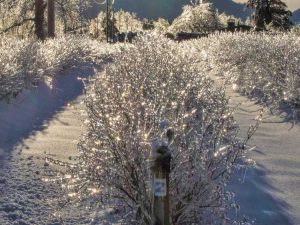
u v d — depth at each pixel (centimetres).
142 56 1063
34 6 2855
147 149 466
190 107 687
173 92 663
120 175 472
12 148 819
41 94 1302
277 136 920
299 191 640
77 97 1414
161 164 378
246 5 4447
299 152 817
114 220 519
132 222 479
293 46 1403
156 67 930
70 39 2323
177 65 982
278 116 1066
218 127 506
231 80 1446
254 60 1473
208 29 4659
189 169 457
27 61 1393
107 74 745
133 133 478
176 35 3825
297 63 1195
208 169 460
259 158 771
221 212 475
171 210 454
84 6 3347
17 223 525
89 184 503
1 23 2842
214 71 1720
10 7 2845
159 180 378
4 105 1077
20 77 1223
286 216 565
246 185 643
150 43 1236
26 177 666
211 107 663
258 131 948
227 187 629
